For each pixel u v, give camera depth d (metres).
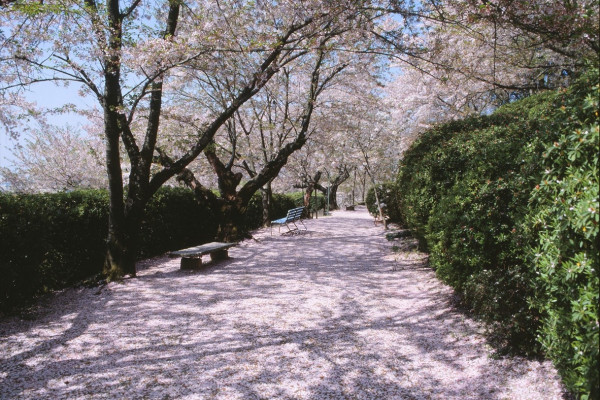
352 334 4.38
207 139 7.71
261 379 3.39
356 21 6.79
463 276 4.46
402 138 17.67
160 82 7.33
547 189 2.62
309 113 11.69
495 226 3.87
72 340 4.30
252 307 5.38
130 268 7.16
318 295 5.93
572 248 2.35
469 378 3.33
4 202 5.06
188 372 3.52
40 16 6.12
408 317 4.87
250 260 8.88
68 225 6.68
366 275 7.19
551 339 2.78
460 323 4.48
